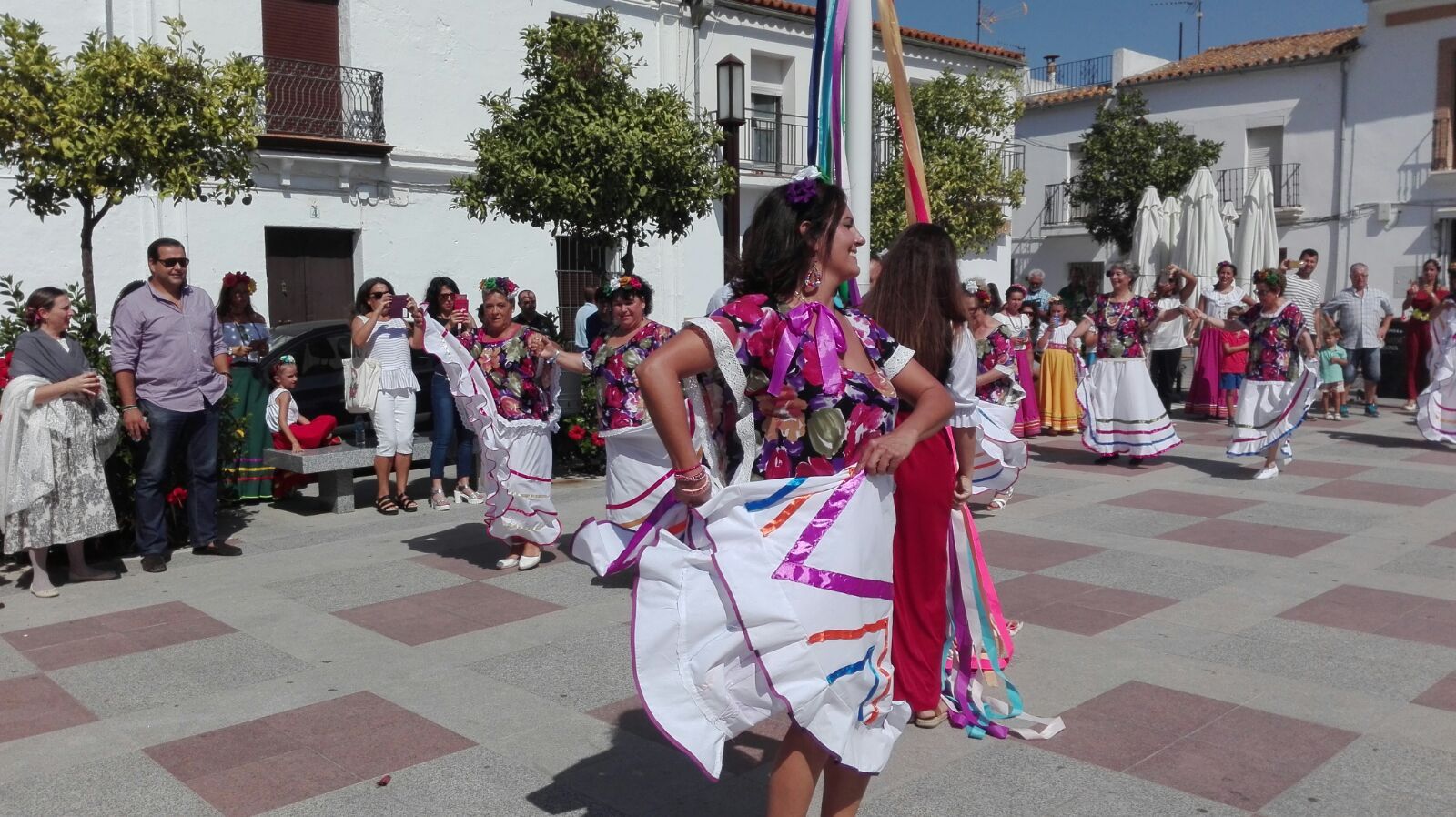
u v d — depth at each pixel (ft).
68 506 20.16
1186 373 61.31
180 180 23.43
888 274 12.57
